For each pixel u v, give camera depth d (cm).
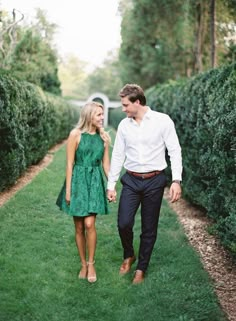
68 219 595
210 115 515
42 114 1144
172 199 380
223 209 491
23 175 942
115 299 353
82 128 386
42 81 2172
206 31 1369
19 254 445
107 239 507
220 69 541
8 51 1639
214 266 436
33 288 367
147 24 2067
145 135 375
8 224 552
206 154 539
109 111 5250
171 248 473
